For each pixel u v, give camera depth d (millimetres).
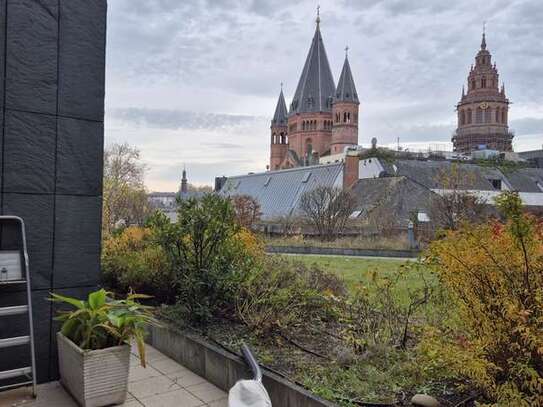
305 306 5180
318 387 3176
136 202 38688
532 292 2658
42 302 3781
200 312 4695
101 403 3326
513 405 2467
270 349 4164
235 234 5609
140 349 3473
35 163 3746
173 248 4984
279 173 52656
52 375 3828
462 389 3037
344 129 80312
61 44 3867
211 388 3805
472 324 2932
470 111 90812
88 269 4016
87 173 4016
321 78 86750
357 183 39719
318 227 25344
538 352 2492
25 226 3699
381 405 2984
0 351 3633
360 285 5215
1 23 3588
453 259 3045
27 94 3703
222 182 62938
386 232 24031
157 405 3451
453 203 22016
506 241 2875
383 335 3982
